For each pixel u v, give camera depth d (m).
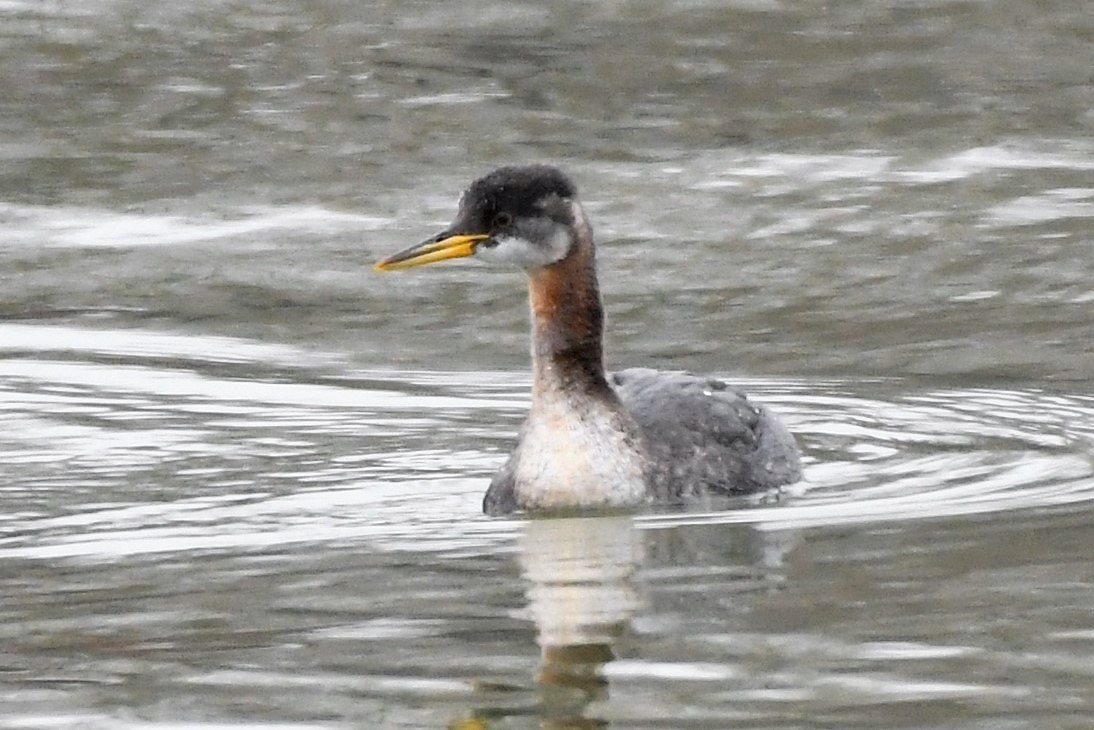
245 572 12.01
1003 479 13.90
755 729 9.29
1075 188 20.91
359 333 18.50
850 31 24.88
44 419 16.08
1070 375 17.00
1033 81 23.39
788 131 22.42
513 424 16.00
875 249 19.86
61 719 9.60
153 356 17.94
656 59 24.19
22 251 20.38
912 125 22.48
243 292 19.47
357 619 10.98
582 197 21.06
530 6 25.70
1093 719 9.29
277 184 21.70
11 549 12.69
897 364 17.45
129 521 13.34
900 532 12.50
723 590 11.37
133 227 20.84
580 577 11.73
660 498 13.72
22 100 23.67
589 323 13.84
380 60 24.41
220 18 25.78
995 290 18.94
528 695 9.76
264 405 16.52
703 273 19.52
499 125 22.78
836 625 10.66
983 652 10.17
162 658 10.42
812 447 15.20
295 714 9.60
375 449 15.27
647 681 9.91
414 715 9.55
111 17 25.81
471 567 12.03
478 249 13.93
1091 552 11.84
